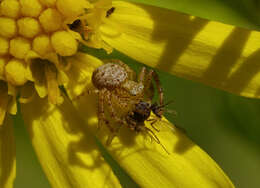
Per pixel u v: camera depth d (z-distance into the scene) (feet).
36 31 0.16
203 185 0.17
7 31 0.16
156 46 0.17
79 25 0.17
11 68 0.16
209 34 0.17
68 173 0.17
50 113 0.17
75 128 0.17
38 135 0.17
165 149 0.17
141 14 0.17
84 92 0.17
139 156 0.17
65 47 0.16
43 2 0.16
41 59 0.17
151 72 0.17
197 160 0.17
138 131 0.17
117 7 0.17
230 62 0.17
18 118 0.19
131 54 0.17
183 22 0.17
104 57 0.18
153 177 0.17
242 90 0.17
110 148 0.17
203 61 0.17
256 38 0.17
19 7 0.16
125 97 0.16
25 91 0.17
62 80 0.16
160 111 0.17
